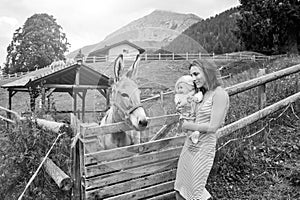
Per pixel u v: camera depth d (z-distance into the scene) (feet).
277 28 82.99
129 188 12.00
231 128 14.94
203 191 10.23
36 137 14.83
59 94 78.13
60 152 13.48
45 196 13.21
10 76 147.23
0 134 19.20
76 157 11.98
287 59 47.14
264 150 15.75
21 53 209.26
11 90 57.00
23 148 14.97
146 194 12.42
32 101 39.99
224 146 15.12
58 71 44.80
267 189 13.12
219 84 10.22
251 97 22.07
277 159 15.02
